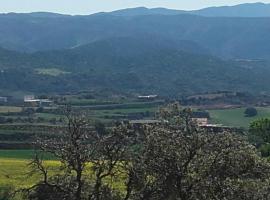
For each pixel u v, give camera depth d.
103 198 39.12
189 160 37.34
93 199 38.81
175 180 37.31
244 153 37.28
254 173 37.50
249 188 36.16
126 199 38.44
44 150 38.62
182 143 37.44
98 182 38.53
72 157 38.03
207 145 37.72
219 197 36.31
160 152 37.41
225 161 37.12
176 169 37.12
